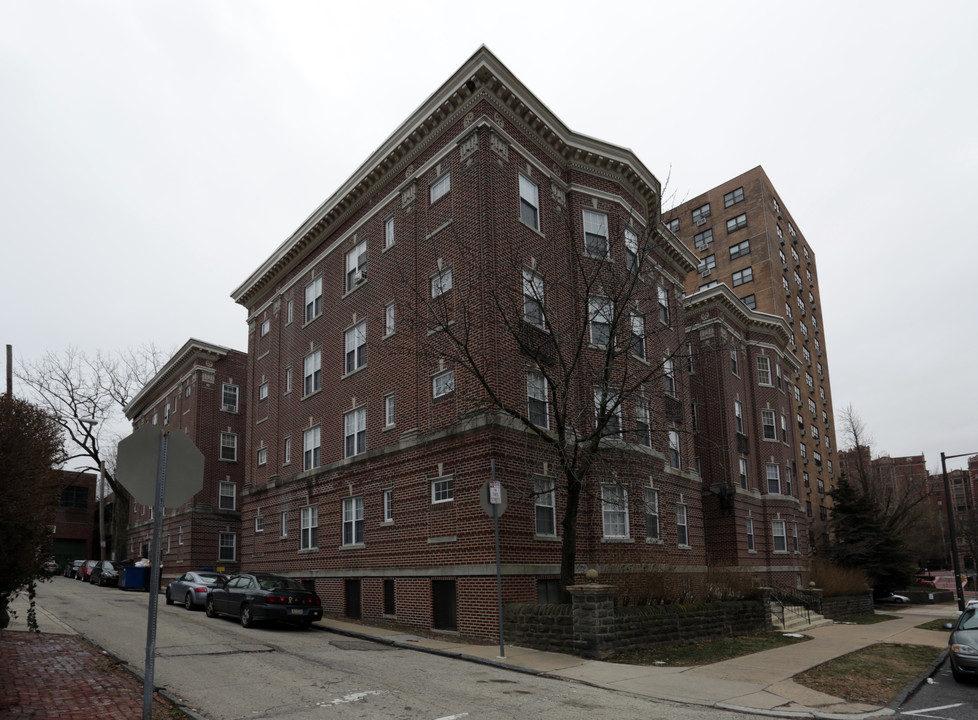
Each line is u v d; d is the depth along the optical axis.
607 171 25.22
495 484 15.52
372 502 22.97
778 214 63.62
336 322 27.17
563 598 16.58
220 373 43.59
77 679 10.74
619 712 9.91
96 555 67.00
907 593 49.34
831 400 71.94
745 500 35.91
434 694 10.75
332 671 12.50
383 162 24.89
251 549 30.97
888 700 11.84
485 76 21.11
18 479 12.70
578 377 20.30
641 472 23.77
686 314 37.66
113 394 51.59
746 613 20.81
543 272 22.03
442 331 21.14
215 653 14.07
